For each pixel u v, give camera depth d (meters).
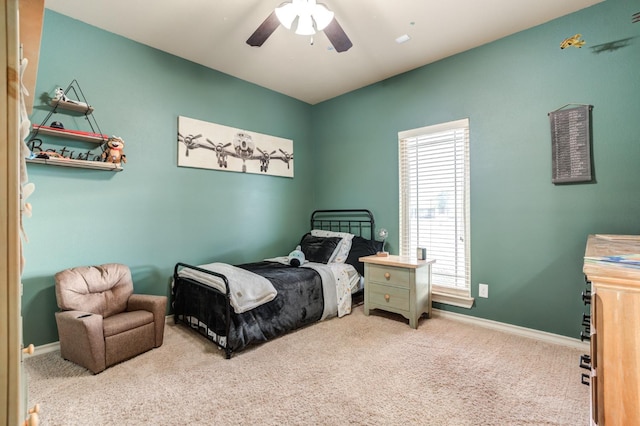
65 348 2.15
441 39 2.79
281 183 4.13
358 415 1.60
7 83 0.57
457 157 3.08
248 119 3.73
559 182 2.46
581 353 2.29
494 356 2.24
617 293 0.73
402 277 2.88
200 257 3.28
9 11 0.57
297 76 3.59
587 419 1.55
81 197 2.53
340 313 3.11
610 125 2.26
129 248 2.78
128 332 2.19
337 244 3.61
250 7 2.35
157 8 2.36
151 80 2.92
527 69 2.62
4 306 0.56
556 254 2.50
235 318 2.29
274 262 3.54
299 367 2.10
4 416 0.56
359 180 3.96
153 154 2.94
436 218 3.24
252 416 1.60
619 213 2.23
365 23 2.55
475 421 1.55
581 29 2.37
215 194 3.42
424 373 2.01
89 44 2.56
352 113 4.04
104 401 1.72
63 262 2.43
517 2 2.29
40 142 2.33
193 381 1.92
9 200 0.57
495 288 2.81
